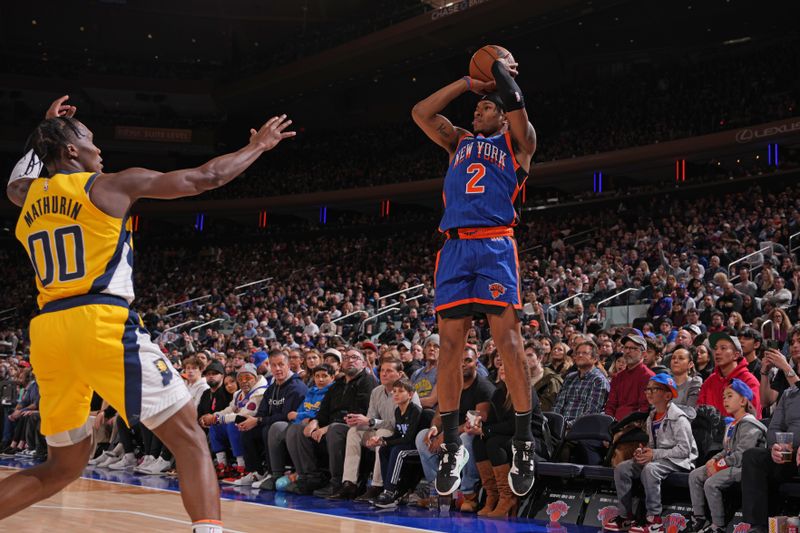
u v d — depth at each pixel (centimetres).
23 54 3534
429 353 824
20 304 2938
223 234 3325
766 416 669
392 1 3278
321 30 3541
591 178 2770
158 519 579
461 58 3312
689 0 2797
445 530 576
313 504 714
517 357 301
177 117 3781
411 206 3225
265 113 3759
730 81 2681
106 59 3653
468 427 658
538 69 3297
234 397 938
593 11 2609
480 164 309
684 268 1586
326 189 3281
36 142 283
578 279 1600
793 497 541
